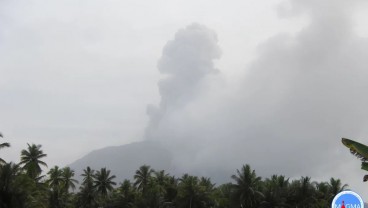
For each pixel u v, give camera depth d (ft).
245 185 239.09
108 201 292.40
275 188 248.52
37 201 161.27
